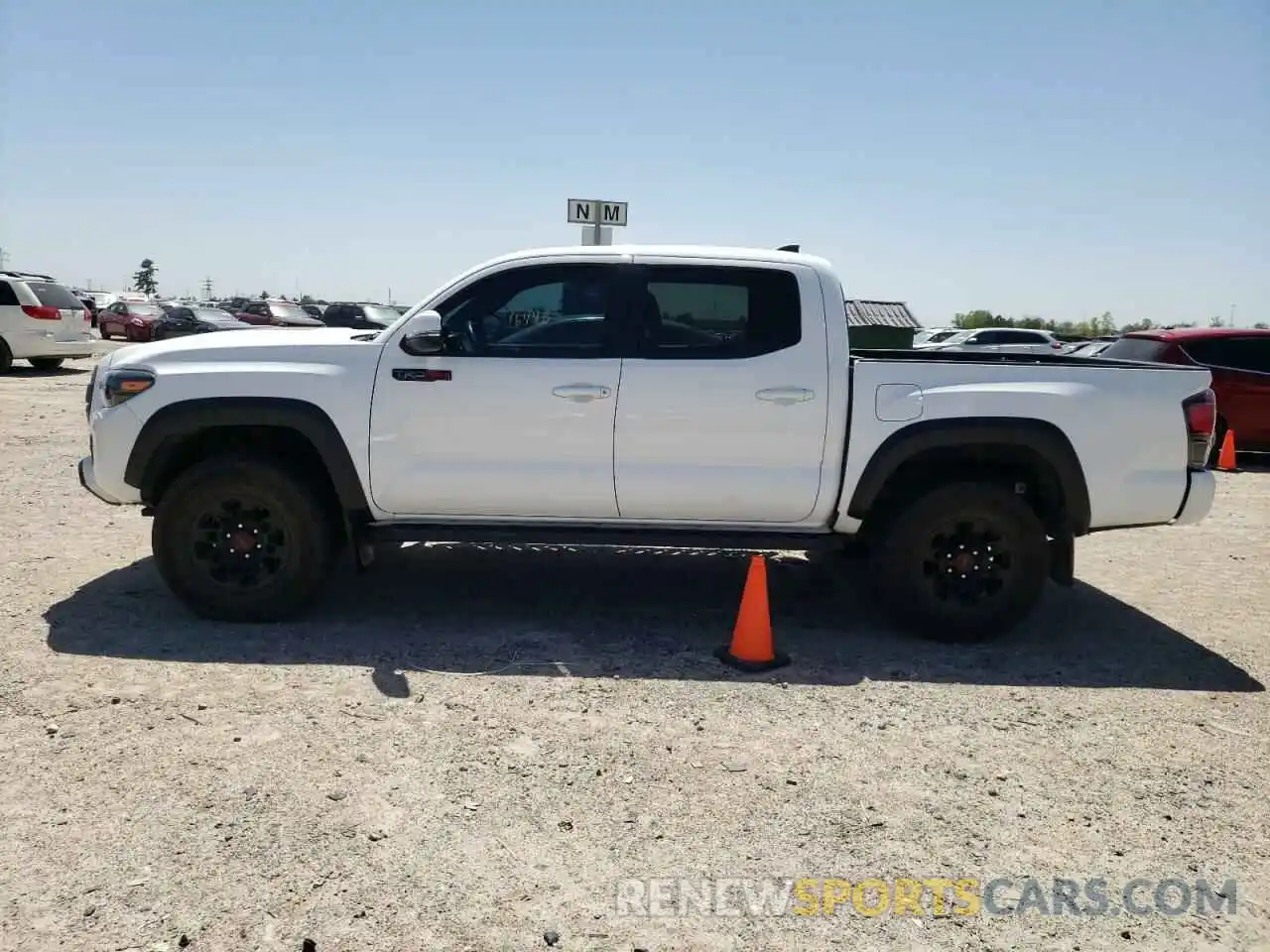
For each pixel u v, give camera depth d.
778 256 5.07
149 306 38.78
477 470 5.00
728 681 4.52
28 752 3.57
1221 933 2.76
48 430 12.13
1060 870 3.05
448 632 5.09
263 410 4.90
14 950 2.51
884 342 18.28
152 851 2.97
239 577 5.08
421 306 5.04
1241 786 3.62
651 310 5.00
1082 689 4.57
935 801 3.44
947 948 2.66
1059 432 4.92
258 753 3.62
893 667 4.79
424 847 3.05
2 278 18.77
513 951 2.59
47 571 5.97
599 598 5.84
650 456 4.98
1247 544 7.94
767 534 5.14
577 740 3.84
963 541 5.08
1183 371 5.10
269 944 2.57
